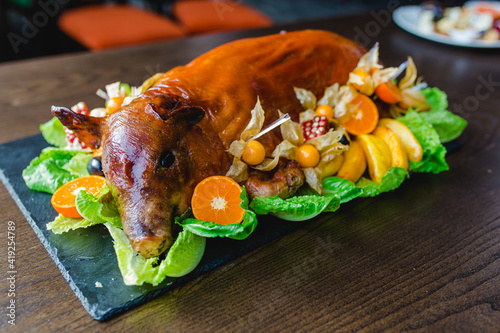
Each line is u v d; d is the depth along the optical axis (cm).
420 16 127
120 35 122
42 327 44
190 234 49
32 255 52
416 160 64
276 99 60
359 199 62
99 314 45
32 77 90
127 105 50
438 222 58
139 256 48
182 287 49
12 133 74
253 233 54
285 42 64
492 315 47
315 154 57
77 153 62
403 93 71
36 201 58
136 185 47
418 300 48
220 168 53
